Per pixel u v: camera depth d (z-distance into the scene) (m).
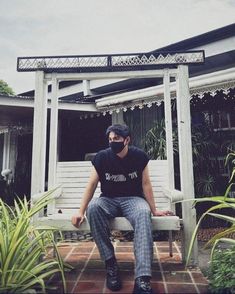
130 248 3.10
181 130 2.63
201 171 4.72
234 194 4.76
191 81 4.82
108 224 2.16
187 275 2.22
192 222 2.45
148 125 5.91
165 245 3.14
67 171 3.16
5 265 1.90
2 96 5.51
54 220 2.26
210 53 6.39
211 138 5.05
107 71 2.81
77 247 3.14
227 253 2.40
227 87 4.54
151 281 2.12
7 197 7.02
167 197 2.86
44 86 2.86
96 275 2.28
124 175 2.30
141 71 2.79
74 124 7.21
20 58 2.79
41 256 2.36
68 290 1.99
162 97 5.22
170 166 2.89
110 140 2.24
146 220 2.01
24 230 2.09
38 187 2.64
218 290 1.90
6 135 8.06
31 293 1.85
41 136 2.72
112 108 6.05
